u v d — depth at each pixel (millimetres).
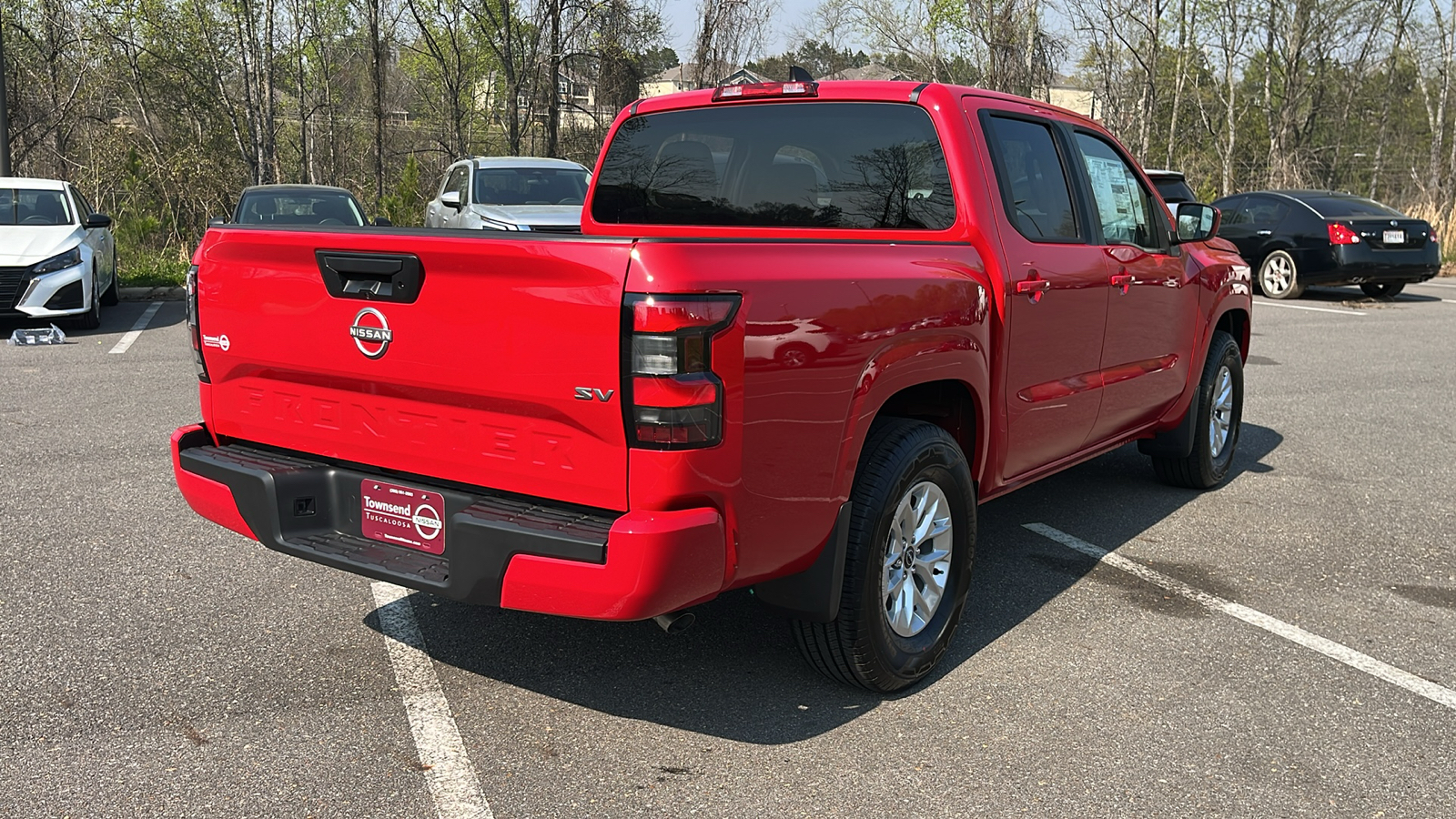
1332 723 3432
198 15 29938
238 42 29844
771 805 2904
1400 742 3311
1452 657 3967
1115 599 4520
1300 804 2943
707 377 2734
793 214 4359
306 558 3318
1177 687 3676
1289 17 41188
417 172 23703
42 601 4242
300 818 2803
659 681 3672
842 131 4219
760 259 2924
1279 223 17047
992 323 3945
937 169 3998
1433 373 10367
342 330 3215
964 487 3773
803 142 4305
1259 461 6984
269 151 29875
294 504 3387
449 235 2938
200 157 26875
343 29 33344
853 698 3572
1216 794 2988
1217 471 6312
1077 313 4500
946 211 3980
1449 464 6926
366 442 3311
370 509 3348
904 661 3551
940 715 3451
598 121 30375
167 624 4051
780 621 4230
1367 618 4340
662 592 2762
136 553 4801
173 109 31172
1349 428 7984
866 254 3326
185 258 18906
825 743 3258
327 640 3953
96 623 4039
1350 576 4832
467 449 3066
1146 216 5332
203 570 4625
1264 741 3303
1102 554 5098
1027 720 3426
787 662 3842
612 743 3234
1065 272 4367
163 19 30000
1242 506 5953
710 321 2729
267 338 3436
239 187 28406
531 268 2803
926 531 3670
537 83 29375
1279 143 43250
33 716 3316
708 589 2881
